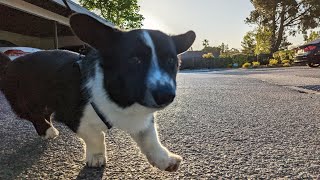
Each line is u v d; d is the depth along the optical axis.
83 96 0.37
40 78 0.43
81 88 0.37
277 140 0.52
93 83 0.36
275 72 2.84
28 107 0.50
